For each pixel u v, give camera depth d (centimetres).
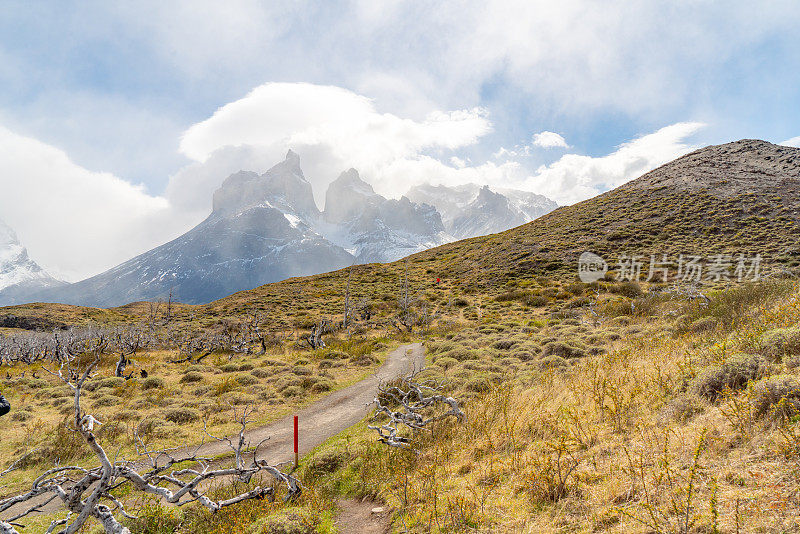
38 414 1512
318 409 1512
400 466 721
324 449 982
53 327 6097
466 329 3144
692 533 321
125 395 1738
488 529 434
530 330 2722
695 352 856
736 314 1152
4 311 6888
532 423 736
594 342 1853
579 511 418
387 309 5122
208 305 6900
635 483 427
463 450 721
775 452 387
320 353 2659
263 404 1591
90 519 730
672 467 433
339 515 618
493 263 6419
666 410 611
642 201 6781
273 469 625
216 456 1075
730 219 5306
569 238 6347
